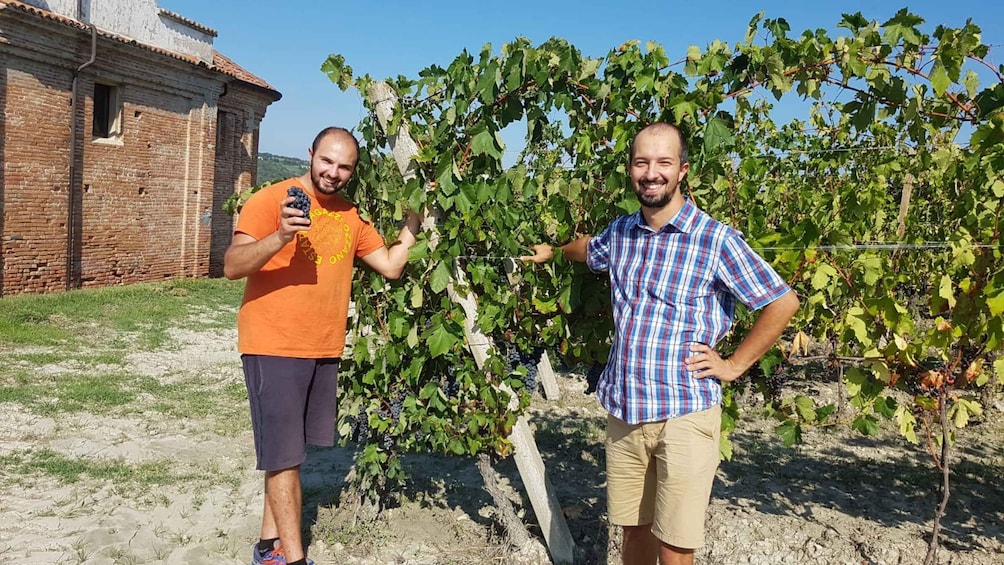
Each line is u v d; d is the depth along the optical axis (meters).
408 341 3.59
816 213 4.43
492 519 4.24
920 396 3.52
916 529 4.27
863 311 3.43
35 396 6.57
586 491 4.77
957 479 5.18
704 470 2.68
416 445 4.02
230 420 6.20
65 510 4.22
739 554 3.91
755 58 3.07
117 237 14.71
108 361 8.24
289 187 3.07
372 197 3.96
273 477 3.21
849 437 6.18
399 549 3.89
